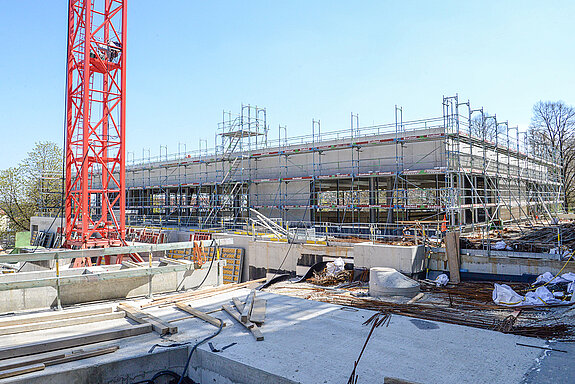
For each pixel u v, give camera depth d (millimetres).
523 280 13984
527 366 6590
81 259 20625
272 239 23172
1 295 9766
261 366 6539
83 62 21438
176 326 8398
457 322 9336
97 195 49562
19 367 6465
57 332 8188
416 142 23109
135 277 11695
